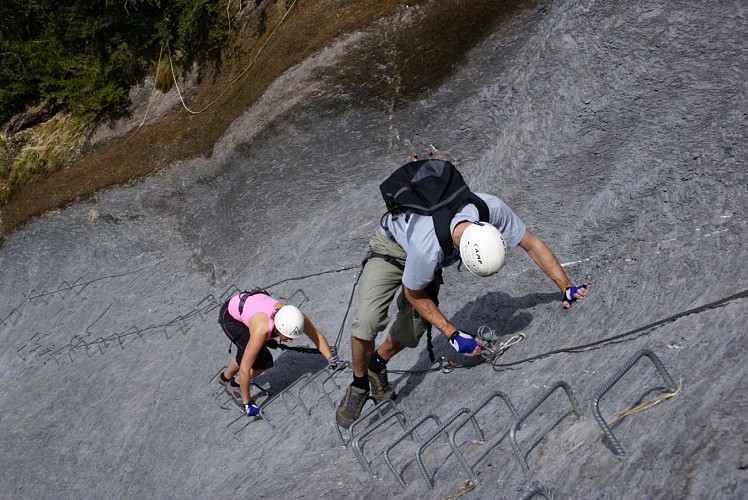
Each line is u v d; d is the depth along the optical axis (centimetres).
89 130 1291
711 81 519
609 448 294
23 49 1438
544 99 636
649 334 379
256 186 939
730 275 383
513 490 311
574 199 575
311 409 574
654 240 470
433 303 422
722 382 289
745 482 234
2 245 1295
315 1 1016
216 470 570
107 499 642
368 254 451
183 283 994
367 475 420
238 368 620
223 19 1169
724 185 453
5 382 1030
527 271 545
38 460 765
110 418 763
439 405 480
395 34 888
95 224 1168
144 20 1275
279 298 797
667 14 554
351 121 877
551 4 761
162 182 1109
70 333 1059
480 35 819
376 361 476
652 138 538
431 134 817
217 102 1118
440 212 381
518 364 460
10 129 1411
